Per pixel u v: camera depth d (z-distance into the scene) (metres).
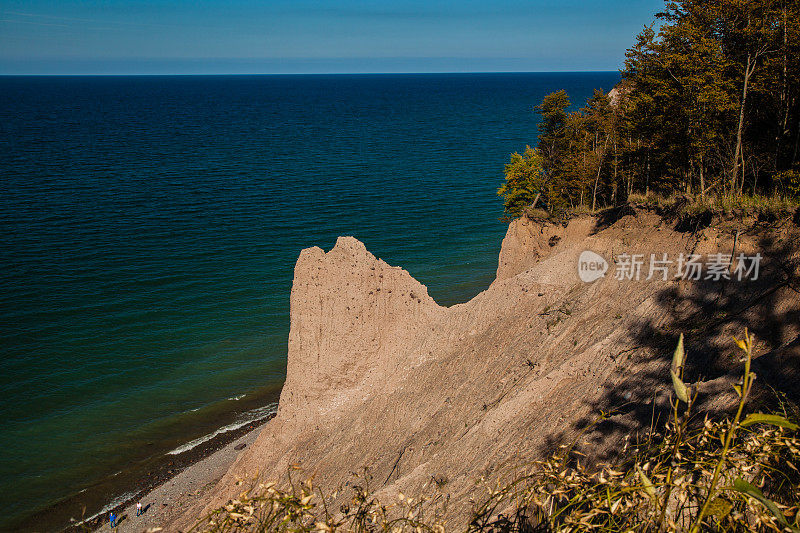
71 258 69.50
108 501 33.47
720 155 35.88
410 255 73.31
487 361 28.64
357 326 32.19
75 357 47.72
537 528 4.26
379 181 114.81
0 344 49.16
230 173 123.19
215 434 39.50
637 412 17.73
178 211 91.56
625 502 4.00
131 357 48.19
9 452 37.16
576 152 56.00
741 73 34.62
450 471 21.80
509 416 22.84
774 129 38.19
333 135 188.88
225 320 54.75
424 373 30.62
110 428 39.75
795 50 33.19
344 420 30.81
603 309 26.44
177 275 65.00
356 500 4.40
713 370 18.92
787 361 14.87
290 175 121.19
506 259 46.00
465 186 109.75
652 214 29.53
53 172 121.31
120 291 60.41
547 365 25.64
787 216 22.55
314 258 32.56
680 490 4.02
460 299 60.81
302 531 3.81
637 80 39.69
